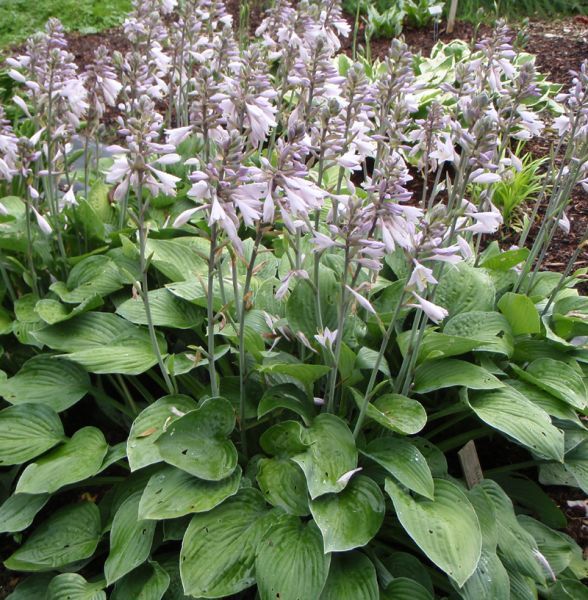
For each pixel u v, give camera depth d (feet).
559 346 3.91
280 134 6.23
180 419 3.21
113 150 2.92
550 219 4.13
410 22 10.69
